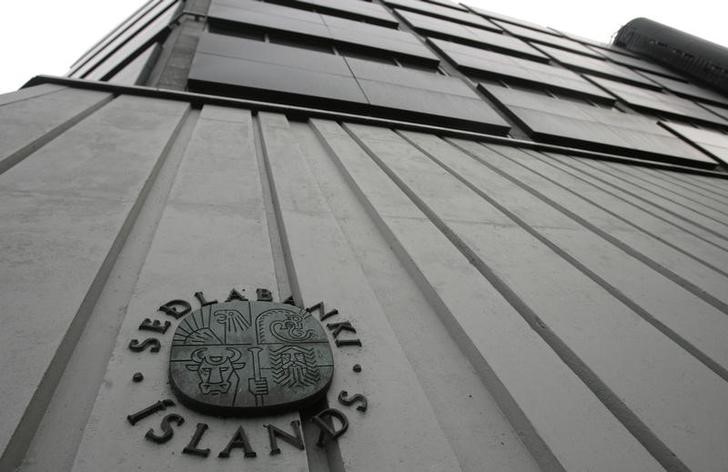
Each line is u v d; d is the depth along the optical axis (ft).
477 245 14.94
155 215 13.07
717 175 40.75
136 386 7.66
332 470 7.49
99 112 18.94
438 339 10.84
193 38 32.78
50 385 7.43
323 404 8.38
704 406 9.92
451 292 12.01
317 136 23.32
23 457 6.52
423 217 16.05
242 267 11.20
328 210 15.06
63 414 7.22
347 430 7.72
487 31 64.08
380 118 28.96
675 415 9.51
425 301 12.06
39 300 8.70
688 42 83.82
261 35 35.96
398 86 32.32
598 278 14.83
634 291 14.43
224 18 34.30
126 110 19.88
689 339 12.48
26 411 6.69
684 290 15.24
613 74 63.41
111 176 13.93
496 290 12.70
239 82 25.55
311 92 27.09
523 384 9.42
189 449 6.84
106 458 6.48
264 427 7.56
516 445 8.53
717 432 9.26
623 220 21.01
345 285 11.46
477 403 9.27
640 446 8.56
